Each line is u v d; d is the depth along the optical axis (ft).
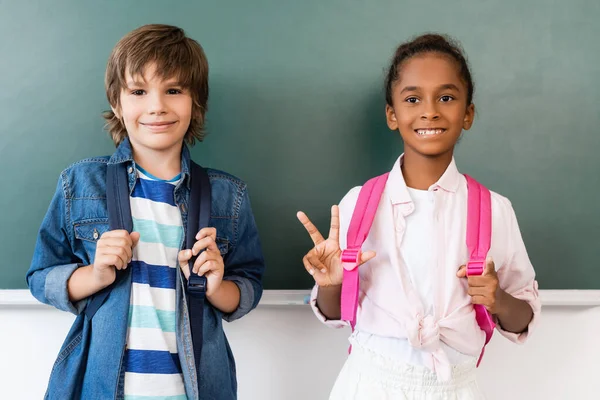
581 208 4.58
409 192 3.65
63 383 3.50
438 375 3.36
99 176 3.71
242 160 4.50
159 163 3.76
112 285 3.52
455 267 3.51
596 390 4.72
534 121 4.53
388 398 3.43
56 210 3.71
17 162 4.41
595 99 4.53
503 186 4.56
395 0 4.46
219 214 3.86
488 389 4.71
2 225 4.43
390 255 3.55
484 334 3.62
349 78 4.47
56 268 3.62
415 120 3.55
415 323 3.36
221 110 4.47
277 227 4.54
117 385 3.39
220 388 3.69
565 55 4.51
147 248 3.59
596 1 4.50
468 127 3.84
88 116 4.41
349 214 3.86
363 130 4.50
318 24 4.45
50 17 4.36
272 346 4.67
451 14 4.47
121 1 4.38
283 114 4.48
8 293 4.40
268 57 4.45
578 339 4.70
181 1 4.41
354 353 3.66
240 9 4.43
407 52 3.71
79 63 4.39
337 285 3.56
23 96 4.38
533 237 4.58
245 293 3.87
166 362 3.48
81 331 3.63
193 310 3.59
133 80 3.58
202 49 4.03
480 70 4.50
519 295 3.76
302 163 4.51
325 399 4.71
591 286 4.62
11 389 4.56
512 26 4.49
